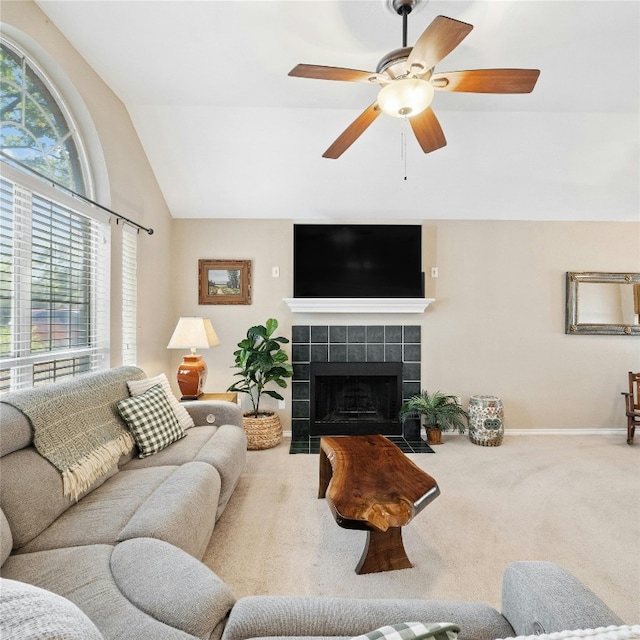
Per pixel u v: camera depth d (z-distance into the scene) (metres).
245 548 2.01
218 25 2.12
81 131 2.53
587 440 3.88
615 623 0.80
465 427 4.01
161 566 1.19
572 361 4.11
